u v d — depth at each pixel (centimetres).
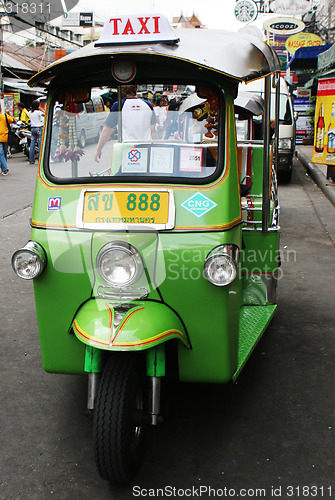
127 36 269
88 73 280
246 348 321
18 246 655
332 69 1234
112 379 245
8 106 1995
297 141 1920
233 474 263
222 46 286
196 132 277
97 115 283
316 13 2222
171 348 282
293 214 850
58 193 275
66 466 271
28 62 2389
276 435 294
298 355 389
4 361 381
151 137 284
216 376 271
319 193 1038
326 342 409
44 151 284
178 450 282
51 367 282
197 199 262
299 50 1645
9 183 1109
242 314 379
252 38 338
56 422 309
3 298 499
